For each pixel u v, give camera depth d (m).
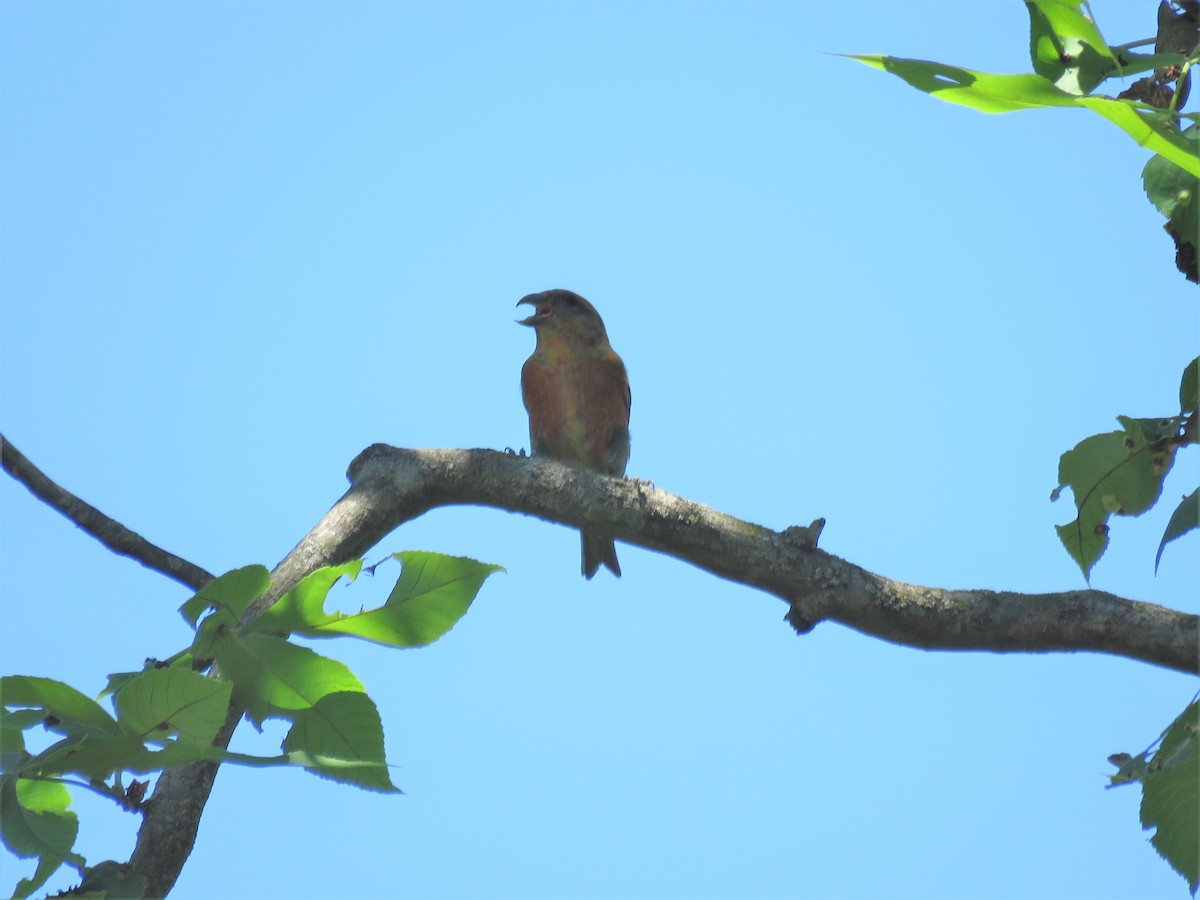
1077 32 5.15
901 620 7.58
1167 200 6.57
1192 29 6.84
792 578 7.79
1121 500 7.17
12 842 4.17
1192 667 7.10
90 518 7.67
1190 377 6.90
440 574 4.45
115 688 4.59
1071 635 7.30
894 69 4.30
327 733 4.53
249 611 7.31
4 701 4.11
